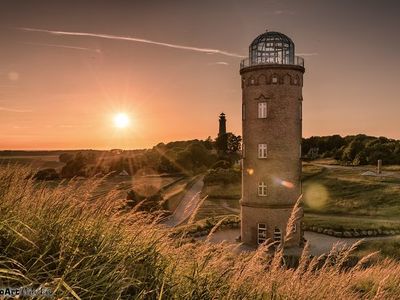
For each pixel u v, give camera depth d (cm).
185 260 561
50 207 520
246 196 3475
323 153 15288
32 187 623
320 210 5691
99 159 5966
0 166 645
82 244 461
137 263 484
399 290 935
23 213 485
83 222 509
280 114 3331
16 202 509
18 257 393
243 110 3534
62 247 412
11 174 621
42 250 416
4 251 389
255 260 555
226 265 554
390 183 6931
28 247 416
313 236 3797
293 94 3366
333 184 7375
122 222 570
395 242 3225
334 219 4550
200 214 5178
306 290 589
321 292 619
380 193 6281
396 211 5256
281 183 3331
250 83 3419
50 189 620
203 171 11906
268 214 3334
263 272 642
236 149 16188
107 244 464
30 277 349
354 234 3759
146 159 10950
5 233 420
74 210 538
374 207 5572
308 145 16100
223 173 8288
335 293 642
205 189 7581
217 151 15975
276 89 3325
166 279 457
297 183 3388
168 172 11112
